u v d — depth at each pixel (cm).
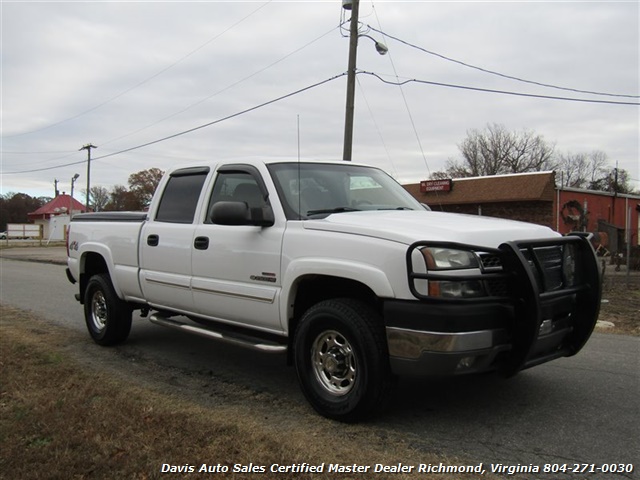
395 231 363
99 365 557
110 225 630
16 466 317
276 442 352
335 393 396
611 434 375
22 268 1923
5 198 11056
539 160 5947
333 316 385
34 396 436
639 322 805
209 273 485
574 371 525
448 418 402
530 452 346
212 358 588
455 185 2908
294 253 412
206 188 512
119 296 616
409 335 346
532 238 393
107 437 355
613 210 3097
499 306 353
